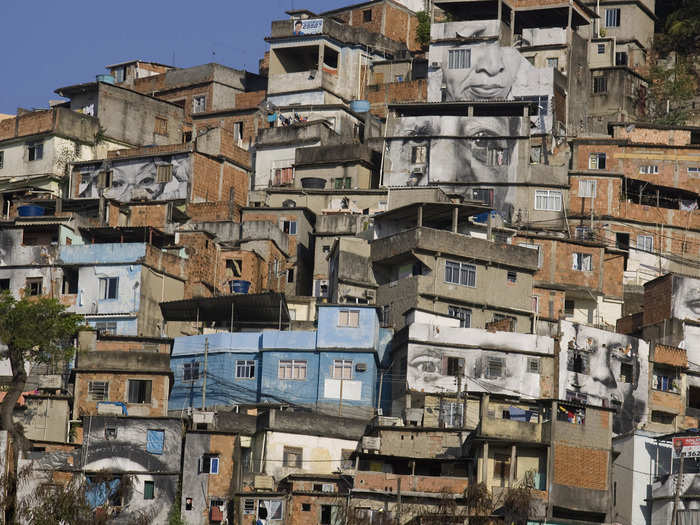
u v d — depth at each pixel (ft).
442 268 308.81
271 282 350.84
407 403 277.64
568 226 368.68
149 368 284.41
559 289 340.18
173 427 258.57
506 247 315.17
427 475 249.14
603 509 239.09
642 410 299.38
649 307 331.36
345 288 314.96
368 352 291.99
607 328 341.62
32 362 299.38
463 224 326.03
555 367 289.74
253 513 245.65
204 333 313.12
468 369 284.61
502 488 235.61
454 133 381.81
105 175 388.57
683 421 303.48
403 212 320.91
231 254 343.05
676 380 306.76
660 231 379.14
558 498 237.25
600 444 242.58
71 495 237.04
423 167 381.19
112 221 353.31
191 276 334.03
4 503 237.66
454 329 286.87
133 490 253.44
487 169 377.71
